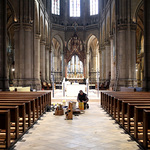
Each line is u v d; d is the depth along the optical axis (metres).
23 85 25.19
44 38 36.00
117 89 25.16
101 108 14.46
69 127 8.77
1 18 18.16
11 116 6.74
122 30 25.50
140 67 38.94
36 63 31.05
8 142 5.85
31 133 7.82
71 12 49.03
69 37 47.53
